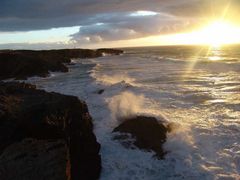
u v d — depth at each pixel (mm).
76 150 9859
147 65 46125
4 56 37281
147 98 18703
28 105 10492
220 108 16938
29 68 35000
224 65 44156
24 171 7012
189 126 13234
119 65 47125
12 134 8945
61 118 9766
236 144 11375
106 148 11023
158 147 10969
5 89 13031
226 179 9055
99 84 22891
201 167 9734
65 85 24625
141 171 9758
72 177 9156
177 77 30875
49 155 7531
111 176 9609
